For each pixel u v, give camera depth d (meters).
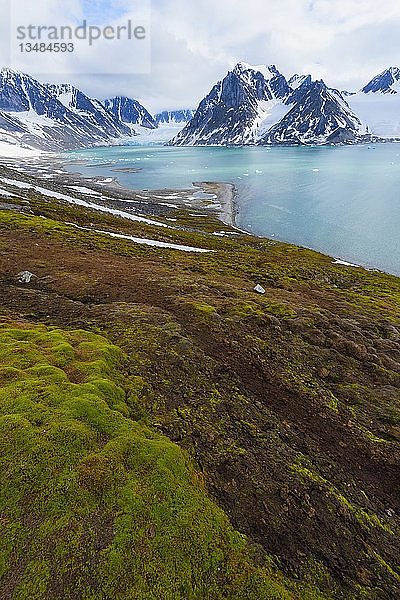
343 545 16.62
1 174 153.38
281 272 72.06
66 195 142.12
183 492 15.52
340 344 35.62
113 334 30.39
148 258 63.62
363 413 26.94
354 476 21.50
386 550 17.22
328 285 68.19
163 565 12.90
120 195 184.50
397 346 39.00
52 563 12.42
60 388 20.31
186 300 39.75
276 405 26.12
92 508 14.14
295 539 16.09
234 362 30.14
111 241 73.06
